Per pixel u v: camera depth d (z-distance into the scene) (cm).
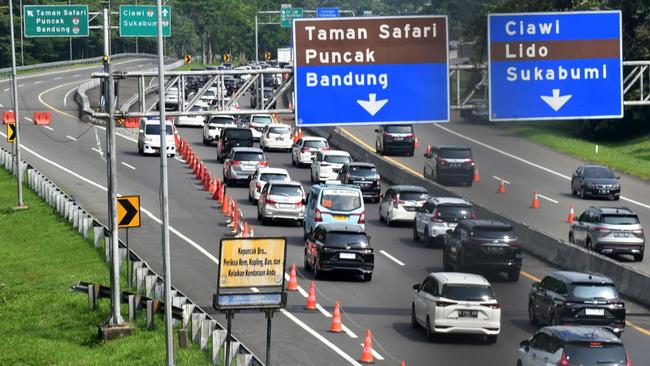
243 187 16862
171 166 18512
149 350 8288
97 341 8956
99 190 16100
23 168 17675
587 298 8650
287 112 9000
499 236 10819
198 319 8406
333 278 10962
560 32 8406
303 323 9112
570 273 8975
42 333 9338
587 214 12450
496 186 17162
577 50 8431
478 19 14112
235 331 8812
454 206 12569
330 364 7788
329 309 9644
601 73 8462
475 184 17312
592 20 8419
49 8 17138
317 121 8312
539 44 8394
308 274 11125
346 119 8331
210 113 8975
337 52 8300
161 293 9444
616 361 6675
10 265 12100
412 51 8338
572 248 11569
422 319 8712
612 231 12056
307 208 13000
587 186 16138
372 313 9519
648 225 14438
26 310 10144
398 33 8319
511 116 8438
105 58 8969
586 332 6850
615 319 8650
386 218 14175
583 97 8462
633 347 8462
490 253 10762
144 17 16075
